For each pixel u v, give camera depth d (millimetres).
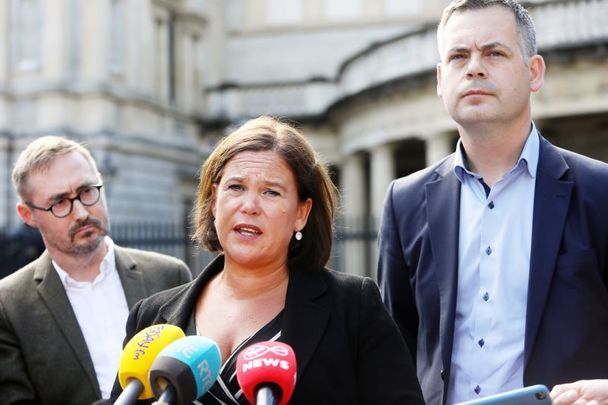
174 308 2811
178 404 2184
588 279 2980
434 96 17656
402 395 2580
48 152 3842
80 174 3863
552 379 2920
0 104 19844
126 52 21500
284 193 2678
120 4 21453
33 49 20297
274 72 30828
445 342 3158
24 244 12133
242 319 2684
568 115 15625
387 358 2654
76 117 20031
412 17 29906
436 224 3322
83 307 3982
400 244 3521
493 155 3205
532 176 3166
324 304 2680
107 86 20141
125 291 4102
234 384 2514
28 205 3865
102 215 3967
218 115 25812
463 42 3094
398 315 3555
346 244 18562
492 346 3092
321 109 24922
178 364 2182
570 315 2951
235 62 31031
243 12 31188
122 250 4293
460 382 3160
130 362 2377
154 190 22047
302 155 2734
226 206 2666
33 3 20359
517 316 3078
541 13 15492
